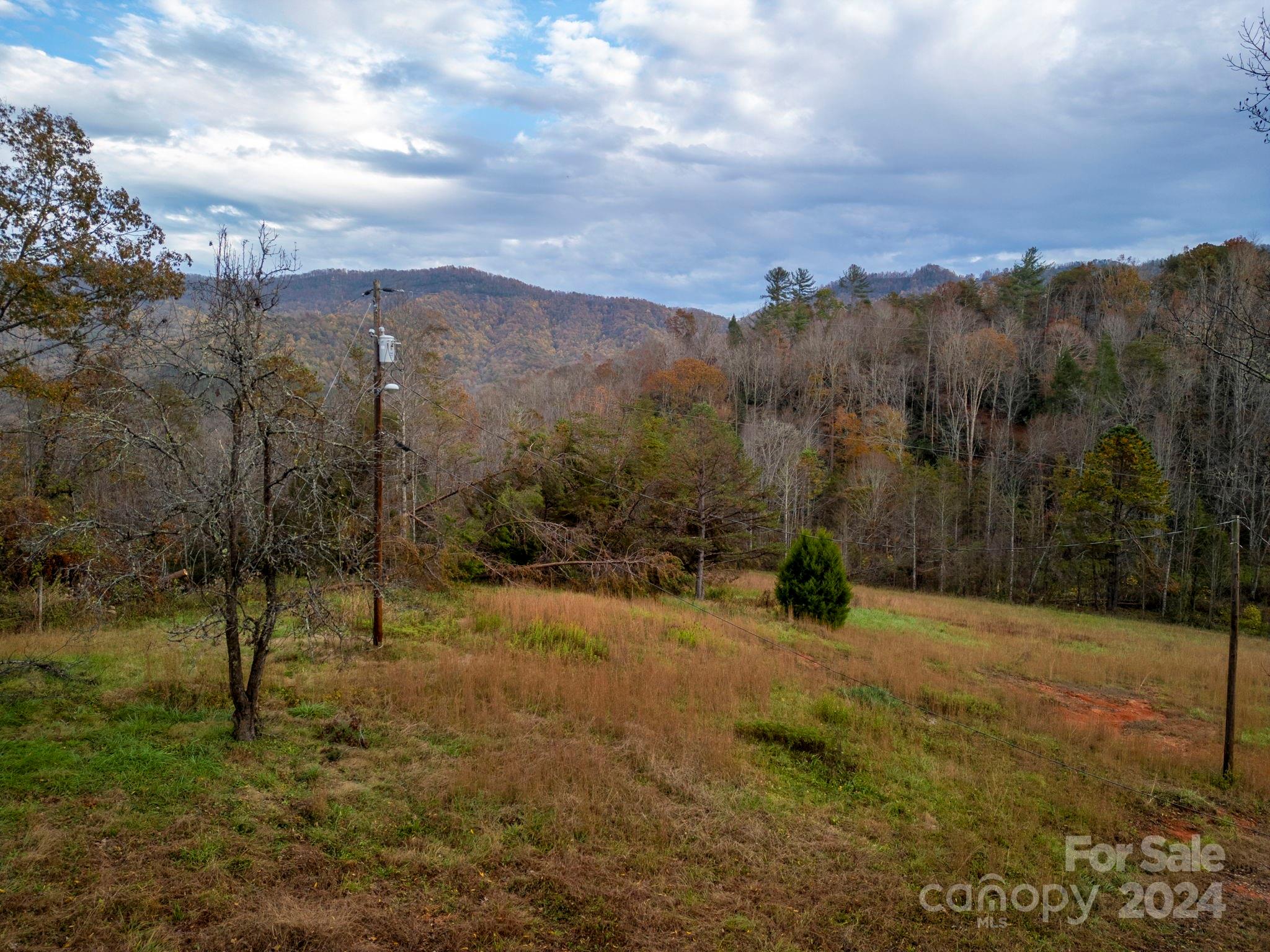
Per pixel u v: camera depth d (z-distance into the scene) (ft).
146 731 30.60
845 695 47.88
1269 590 120.37
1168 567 122.93
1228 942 23.53
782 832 28.02
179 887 20.35
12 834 21.84
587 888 22.66
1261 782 37.73
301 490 31.68
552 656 48.55
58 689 35.04
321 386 53.78
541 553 93.76
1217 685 63.31
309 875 21.88
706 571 103.45
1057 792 34.35
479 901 21.65
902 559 153.69
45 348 60.39
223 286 28.04
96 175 63.46
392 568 60.13
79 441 36.58
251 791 26.30
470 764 30.25
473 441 128.36
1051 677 63.93
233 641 30.01
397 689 39.19
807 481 164.66
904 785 33.76
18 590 57.57
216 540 28.68
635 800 28.89
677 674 47.14
